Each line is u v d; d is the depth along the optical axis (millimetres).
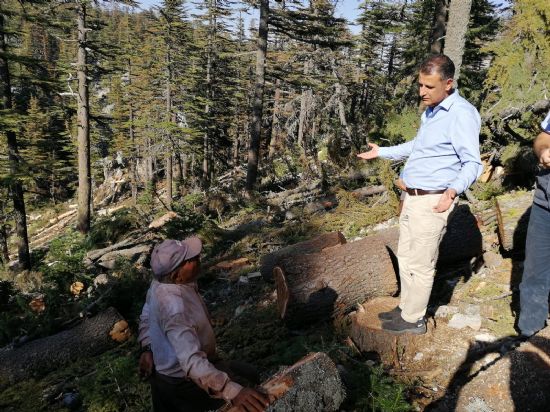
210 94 34219
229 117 38875
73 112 18078
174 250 2398
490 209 6215
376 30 27250
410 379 3344
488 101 7906
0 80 14938
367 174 9648
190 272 2459
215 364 2707
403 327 3602
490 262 4754
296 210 10211
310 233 8203
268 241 8562
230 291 6684
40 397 4867
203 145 35375
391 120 9250
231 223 12531
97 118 18547
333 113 19750
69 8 16516
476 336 3629
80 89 17672
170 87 29641
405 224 3463
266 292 6047
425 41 17375
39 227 36031
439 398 3096
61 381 5211
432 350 3596
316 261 4668
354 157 9961
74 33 17594
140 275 8000
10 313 8359
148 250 9602
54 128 42000
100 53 17984
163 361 2459
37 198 43625
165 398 2574
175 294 2412
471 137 2941
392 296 4586
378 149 3891
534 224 3158
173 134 28891
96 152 48781
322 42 16812
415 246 3309
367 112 13867
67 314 7227
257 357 4355
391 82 22125
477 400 2688
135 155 41250
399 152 3814
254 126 16781
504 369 2717
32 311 7258
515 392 2598
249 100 38156
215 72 34875
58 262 9312
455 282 4688
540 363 2637
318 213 9562
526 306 3301
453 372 3326
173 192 38219
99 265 9766
